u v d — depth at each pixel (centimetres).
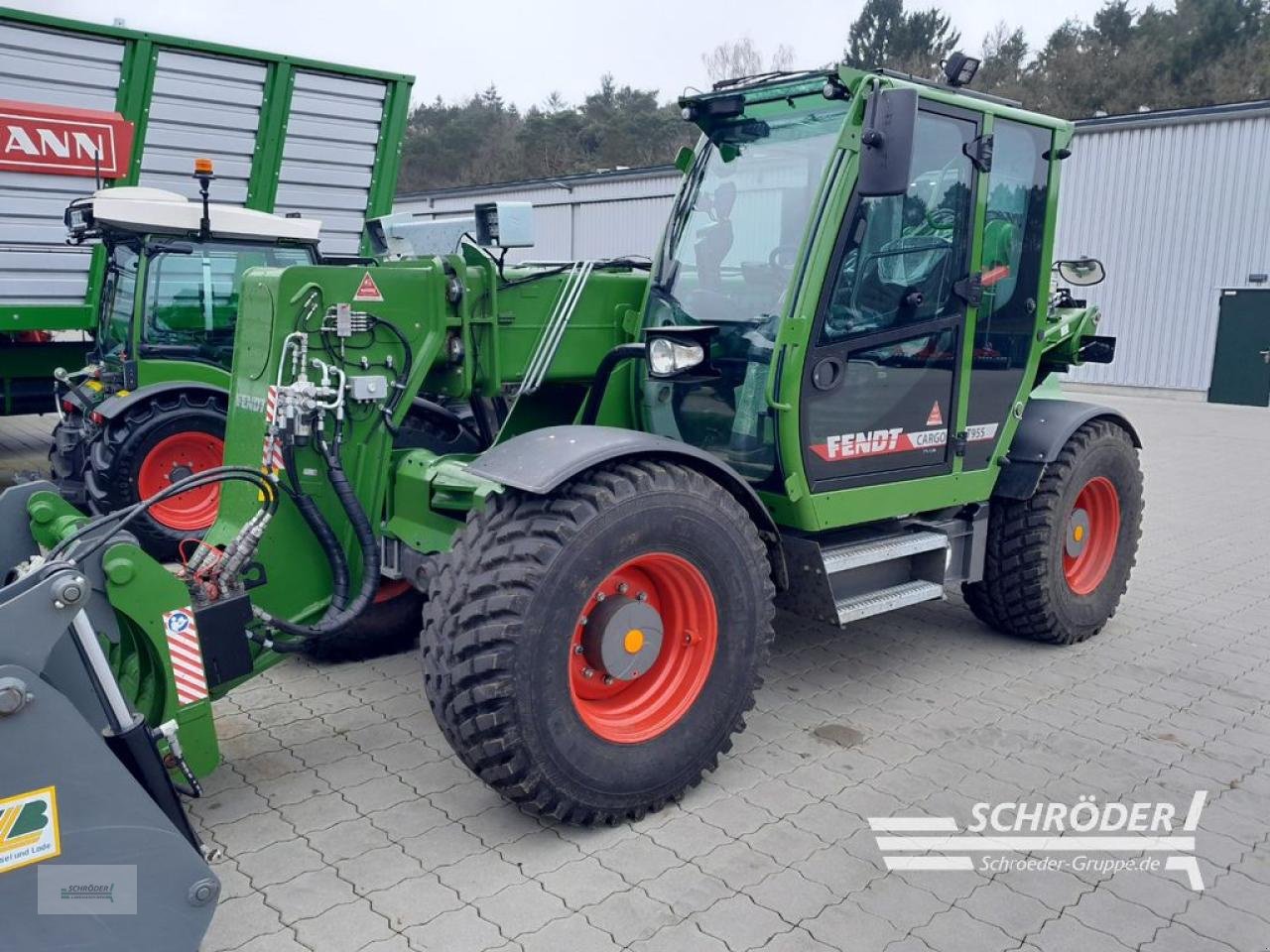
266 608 317
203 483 282
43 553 285
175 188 757
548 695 269
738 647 308
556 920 248
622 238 2033
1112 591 464
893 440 369
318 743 344
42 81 679
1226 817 305
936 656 439
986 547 437
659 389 375
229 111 757
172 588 259
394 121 837
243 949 235
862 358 351
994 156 384
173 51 716
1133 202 1475
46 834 196
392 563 343
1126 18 4397
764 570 314
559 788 275
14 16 650
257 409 324
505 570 266
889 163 295
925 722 370
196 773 268
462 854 277
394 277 333
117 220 555
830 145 335
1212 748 352
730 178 363
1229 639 468
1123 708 385
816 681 409
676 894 260
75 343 811
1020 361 414
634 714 300
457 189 2378
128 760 218
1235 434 1152
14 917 196
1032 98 4150
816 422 341
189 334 591
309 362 317
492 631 262
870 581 374
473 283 351
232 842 281
